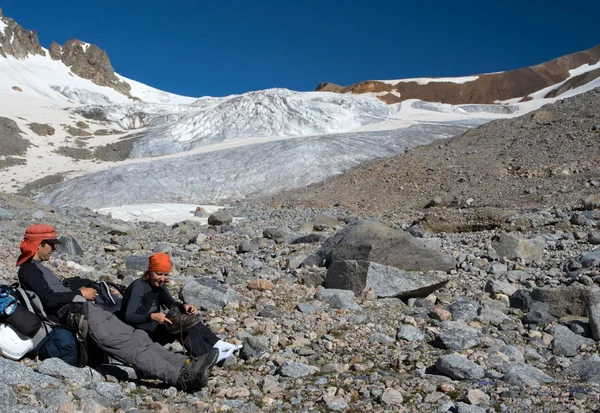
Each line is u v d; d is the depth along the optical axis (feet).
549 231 46.85
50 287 15.16
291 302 23.27
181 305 16.49
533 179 92.12
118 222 62.69
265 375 15.72
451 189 99.66
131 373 15.35
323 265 31.65
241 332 18.62
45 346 14.76
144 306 16.12
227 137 348.79
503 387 14.37
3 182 245.45
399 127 333.83
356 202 105.70
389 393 13.69
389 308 22.68
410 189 107.86
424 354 17.30
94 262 34.35
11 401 11.52
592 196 59.72
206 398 14.08
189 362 14.66
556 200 71.92
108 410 12.41
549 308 22.00
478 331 19.36
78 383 13.75
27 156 293.43
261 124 361.51
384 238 29.60
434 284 24.43
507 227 48.73
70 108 416.26
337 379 15.33
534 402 13.34
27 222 51.44
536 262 34.17
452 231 51.31
